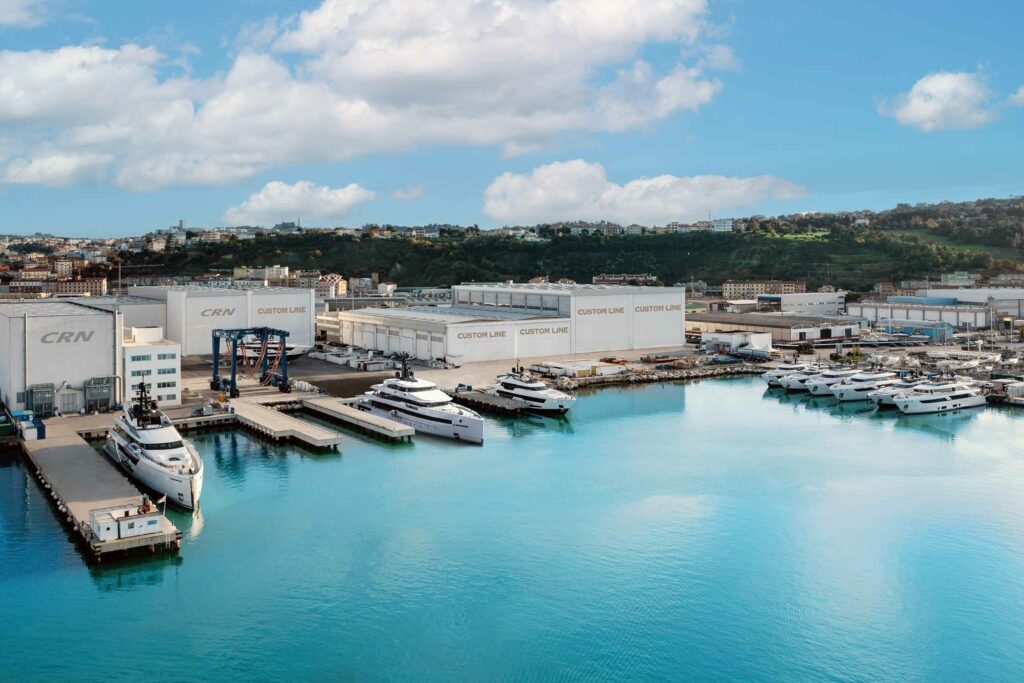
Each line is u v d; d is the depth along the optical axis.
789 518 73.69
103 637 52.53
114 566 62.16
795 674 49.50
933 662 50.81
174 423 102.88
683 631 54.09
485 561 64.06
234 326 168.75
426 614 55.94
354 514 73.75
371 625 54.50
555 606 57.19
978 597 58.69
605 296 174.12
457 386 129.00
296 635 53.12
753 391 137.62
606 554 65.56
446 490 80.75
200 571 61.69
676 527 71.38
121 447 82.88
